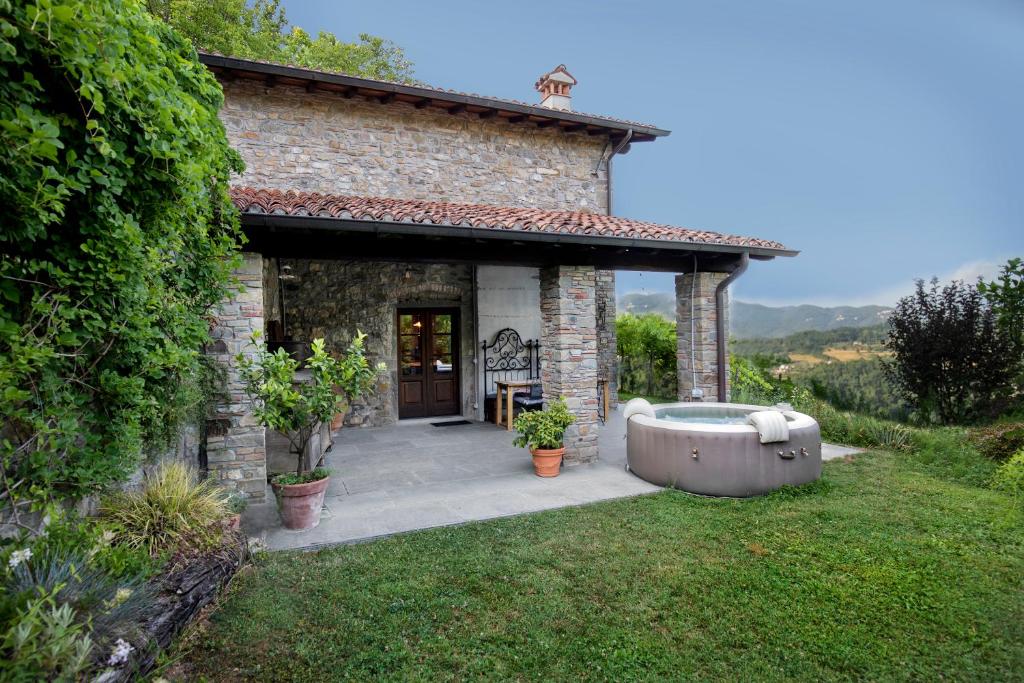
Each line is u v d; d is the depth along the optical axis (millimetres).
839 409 9586
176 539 2916
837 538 3910
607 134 9828
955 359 8414
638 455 5613
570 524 4199
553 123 9250
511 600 2996
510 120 9125
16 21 1681
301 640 2586
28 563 2021
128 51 2309
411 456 6750
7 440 1913
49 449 2178
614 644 2582
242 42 12586
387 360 9117
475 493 5098
